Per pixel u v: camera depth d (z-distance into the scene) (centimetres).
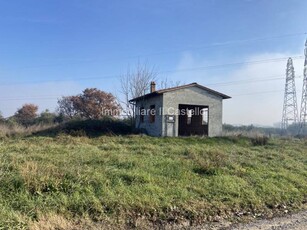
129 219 497
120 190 589
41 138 1498
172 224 500
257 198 640
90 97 4475
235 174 816
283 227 507
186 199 588
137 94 2823
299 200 669
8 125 2414
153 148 1199
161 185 657
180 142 1555
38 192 527
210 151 1130
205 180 720
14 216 436
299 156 1291
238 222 528
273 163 1035
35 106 4741
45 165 676
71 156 883
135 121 2441
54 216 462
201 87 1977
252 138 1825
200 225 505
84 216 483
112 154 945
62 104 4641
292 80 4359
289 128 4219
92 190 571
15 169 639
